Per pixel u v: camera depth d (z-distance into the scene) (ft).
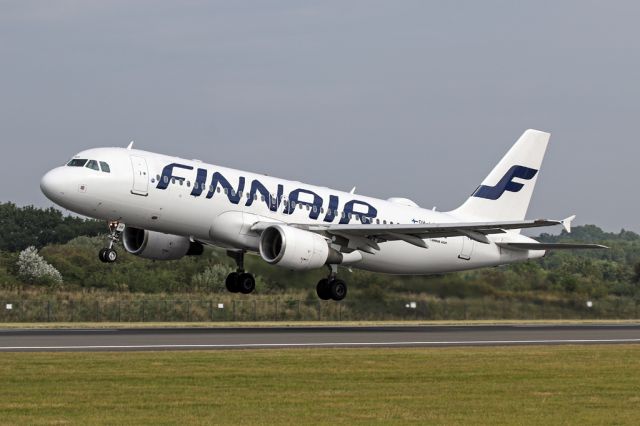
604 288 555.69
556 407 179.01
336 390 196.44
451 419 165.58
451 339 336.08
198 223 371.15
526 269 573.33
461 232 385.50
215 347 285.84
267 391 194.08
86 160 351.25
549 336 359.25
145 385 200.34
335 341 316.60
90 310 481.87
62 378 208.54
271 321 469.16
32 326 405.80
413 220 430.20
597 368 241.55
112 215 356.79
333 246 395.75
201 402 180.24
